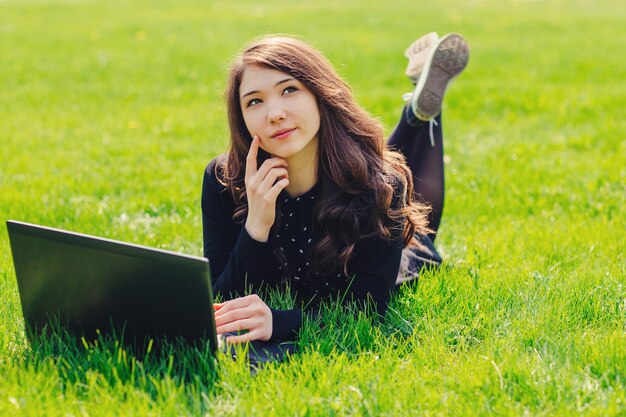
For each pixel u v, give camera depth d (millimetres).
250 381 2795
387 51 12617
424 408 2629
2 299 3549
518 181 5930
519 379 2771
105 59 12375
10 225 2971
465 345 3184
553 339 3146
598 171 6133
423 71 4168
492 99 9320
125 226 4816
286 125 3045
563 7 19594
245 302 3100
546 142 7375
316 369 2883
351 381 2805
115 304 2910
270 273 3373
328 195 3213
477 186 5852
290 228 3320
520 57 12328
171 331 2857
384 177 3211
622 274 3850
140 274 2789
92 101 9734
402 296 3574
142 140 7645
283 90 3055
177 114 8906
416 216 3484
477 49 13008
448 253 4352
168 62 12133
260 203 3127
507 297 3568
